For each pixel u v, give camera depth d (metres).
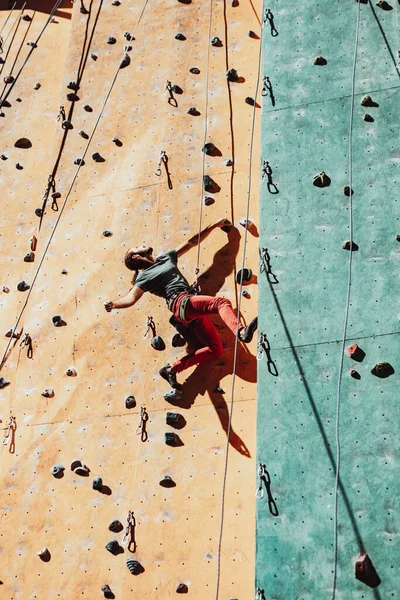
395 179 7.08
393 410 6.32
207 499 7.13
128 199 8.74
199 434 7.40
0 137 10.02
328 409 6.45
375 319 6.63
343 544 6.05
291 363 6.67
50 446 7.77
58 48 10.70
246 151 8.61
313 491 6.25
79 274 8.55
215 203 8.40
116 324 8.15
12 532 7.49
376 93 7.45
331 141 7.38
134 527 7.18
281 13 8.05
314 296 6.85
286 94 7.69
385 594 5.86
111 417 7.72
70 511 7.43
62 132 9.33
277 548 6.15
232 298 7.86
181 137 8.88
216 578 6.84
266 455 6.43
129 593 6.97
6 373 8.27
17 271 8.89
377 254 6.85
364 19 7.77
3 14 11.26
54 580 7.21
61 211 8.95
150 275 7.54
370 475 6.19
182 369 7.53
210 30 9.48
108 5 10.10
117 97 9.37
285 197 7.27
